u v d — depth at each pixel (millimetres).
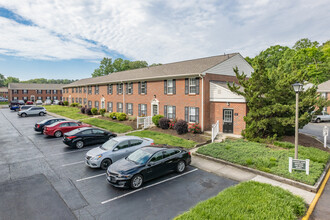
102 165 10359
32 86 75750
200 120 18250
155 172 8898
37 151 13742
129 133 18734
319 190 8047
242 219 5645
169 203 7141
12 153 13297
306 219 6086
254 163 10164
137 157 9195
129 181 8039
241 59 22844
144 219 6215
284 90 13586
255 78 13594
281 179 8750
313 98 12688
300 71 13609
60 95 80062
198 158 12102
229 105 16984
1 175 9688
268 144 13789
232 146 12922
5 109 48156
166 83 21297
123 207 6902
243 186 7789
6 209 6801
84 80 47781
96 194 7832
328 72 44250
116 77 32281
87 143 14664
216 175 9609
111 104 31375
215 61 20609
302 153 11406
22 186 8516
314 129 22172
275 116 14172
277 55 51656
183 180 9094
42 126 19281
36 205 7039
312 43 53344
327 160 11055
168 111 21297
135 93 25812
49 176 9578
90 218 6297
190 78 18984
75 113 35375
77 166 10930
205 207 6328
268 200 6598
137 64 72750
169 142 15062
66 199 7449
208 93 18438
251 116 14016
